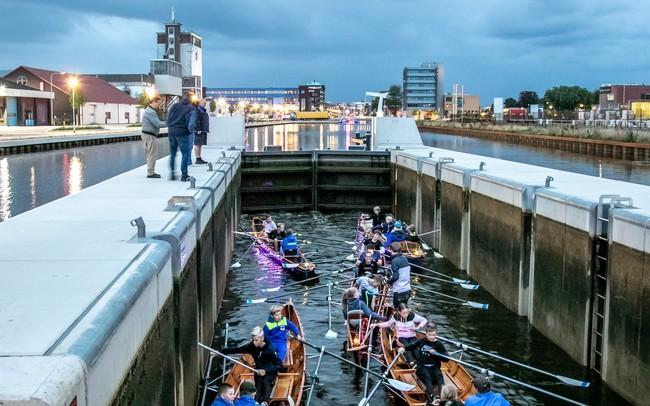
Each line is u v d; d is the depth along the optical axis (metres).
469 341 16.78
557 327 16.44
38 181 43.50
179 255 10.35
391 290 18.38
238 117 42.94
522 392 13.64
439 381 12.44
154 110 20.11
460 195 24.56
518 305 18.88
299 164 39.34
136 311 7.18
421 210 30.83
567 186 18.98
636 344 12.69
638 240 12.59
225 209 22.84
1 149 62.56
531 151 78.75
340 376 14.61
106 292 6.94
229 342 16.66
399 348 13.91
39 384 4.46
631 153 63.25
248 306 19.83
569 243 15.73
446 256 26.58
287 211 39.59
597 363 14.59
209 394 13.15
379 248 22.94
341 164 39.19
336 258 26.70
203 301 14.52
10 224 11.86
